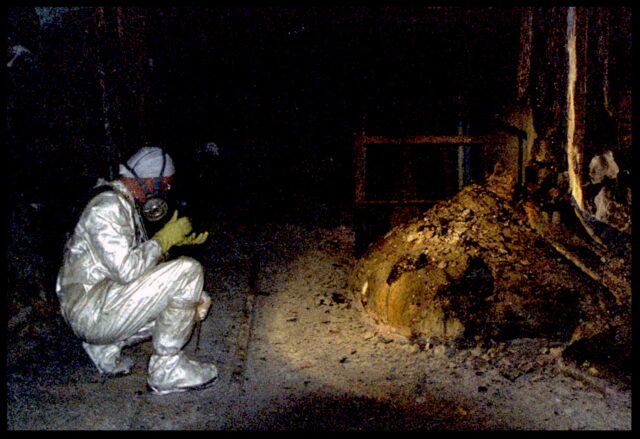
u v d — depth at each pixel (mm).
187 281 3148
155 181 3242
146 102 5207
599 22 4105
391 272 4266
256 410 3098
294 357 3752
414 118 5406
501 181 4793
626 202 4168
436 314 3828
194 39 6496
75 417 2953
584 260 4000
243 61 7094
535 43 4602
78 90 4148
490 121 5098
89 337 3133
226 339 3975
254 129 7633
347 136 7242
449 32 5148
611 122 4195
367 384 3389
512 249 4137
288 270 5188
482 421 2979
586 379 3309
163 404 3117
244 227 6188
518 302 3777
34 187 3869
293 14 6484
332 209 6684
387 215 5188
